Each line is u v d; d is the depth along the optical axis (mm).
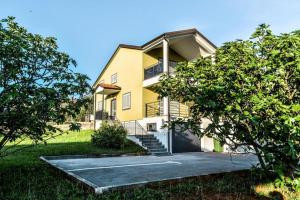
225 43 6789
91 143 16719
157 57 22469
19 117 6133
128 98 22891
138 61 21984
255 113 5289
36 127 6438
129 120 22375
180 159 13688
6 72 6109
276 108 4785
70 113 6801
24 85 6309
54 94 6355
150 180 7496
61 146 15039
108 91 24672
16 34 6547
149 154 15953
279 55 5184
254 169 6609
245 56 6027
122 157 14273
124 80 23906
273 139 5324
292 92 5500
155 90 7652
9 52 6152
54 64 7113
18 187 6562
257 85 5695
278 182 5184
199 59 7098
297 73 5082
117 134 16391
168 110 17969
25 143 15188
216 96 5809
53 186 6773
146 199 5852
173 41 20203
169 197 5988
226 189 6688
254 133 5648
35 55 6773
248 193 6395
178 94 6953
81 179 7184
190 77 6758
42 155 12352
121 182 7277
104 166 10531
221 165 11180
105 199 5820
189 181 7348
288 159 5262
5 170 8398
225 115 6043
